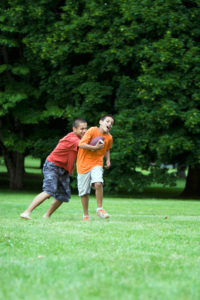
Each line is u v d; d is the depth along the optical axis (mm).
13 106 33125
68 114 31344
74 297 4570
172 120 27625
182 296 4691
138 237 8656
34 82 35969
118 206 21047
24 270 5762
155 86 27406
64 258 6566
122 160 29469
